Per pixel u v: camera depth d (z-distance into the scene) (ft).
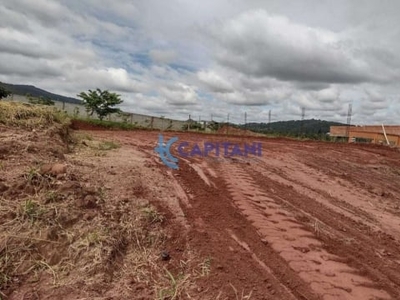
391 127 87.56
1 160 14.69
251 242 12.80
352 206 20.68
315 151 44.16
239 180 22.59
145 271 10.13
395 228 17.58
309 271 11.19
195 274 10.22
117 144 32.78
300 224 15.49
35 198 11.73
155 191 16.57
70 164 17.21
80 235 10.62
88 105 86.07
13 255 9.48
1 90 74.08
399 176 34.01
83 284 9.05
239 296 9.33
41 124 22.79
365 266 12.20
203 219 14.33
